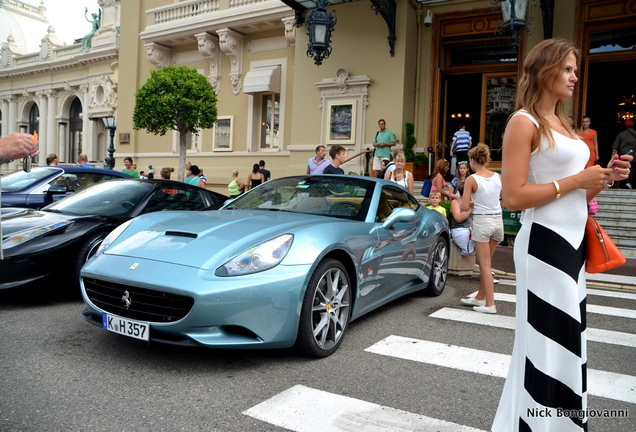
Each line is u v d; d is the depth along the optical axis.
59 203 5.37
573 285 1.72
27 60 32.41
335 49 13.19
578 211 1.76
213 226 3.42
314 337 3.20
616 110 12.71
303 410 2.50
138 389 2.70
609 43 11.56
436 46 12.91
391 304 5.02
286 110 15.80
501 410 1.92
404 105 12.40
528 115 1.80
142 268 3.00
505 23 9.84
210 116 13.83
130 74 19.44
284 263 3.05
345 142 12.98
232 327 2.96
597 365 3.39
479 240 4.74
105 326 3.13
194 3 17.22
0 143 1.86
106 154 27.56
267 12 15.29
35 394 2.58
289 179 4.79
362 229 3.81
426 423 2.42
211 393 2.67
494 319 4.49
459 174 7.62
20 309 4.26
